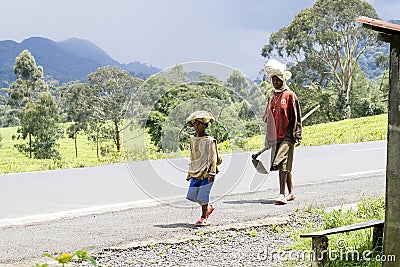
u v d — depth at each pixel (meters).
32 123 33.66
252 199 9.12
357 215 7.47
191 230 7.24
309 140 21.81
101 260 5.95
